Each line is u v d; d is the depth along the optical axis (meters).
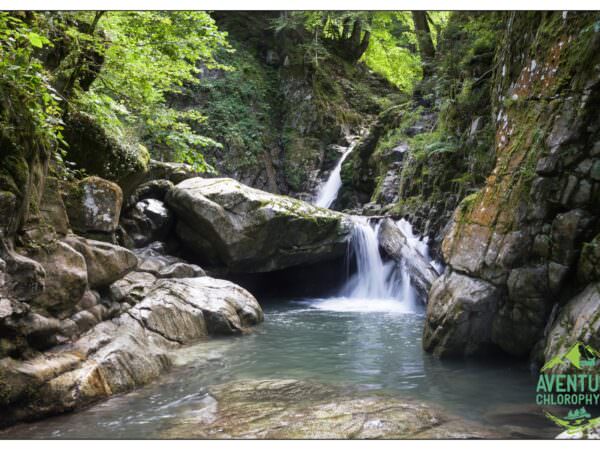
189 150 11.64
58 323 5.36
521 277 6.29
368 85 24.95
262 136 21.45
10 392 4.45
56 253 5.53
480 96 11.54
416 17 17.92
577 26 6.27
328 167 21.00
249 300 9.65
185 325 8.02
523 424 4.55
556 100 6.25
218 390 5.57
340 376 6.21
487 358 6.84
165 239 12.24
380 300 12.73
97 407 4.97
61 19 7.75
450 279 7.15
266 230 11.93
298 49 23.23
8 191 4.62
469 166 11.15
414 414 4.69
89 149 8.93
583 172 5.90
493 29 11.55
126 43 9.39
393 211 13.86
